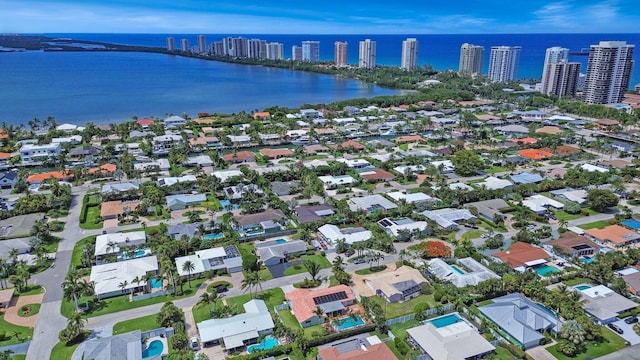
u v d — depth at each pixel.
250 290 121.00
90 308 113.25
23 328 105.00
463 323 105.19
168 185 191.75
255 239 151.12
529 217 167.38
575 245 141.00
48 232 147.75
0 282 120.44
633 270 129.38
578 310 107.31
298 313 108.62
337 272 124.50
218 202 180.25
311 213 165.50
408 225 156.38
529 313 106.12
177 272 127.00
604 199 172.25
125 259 135.75
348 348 97.00
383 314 107.75
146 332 102.00
